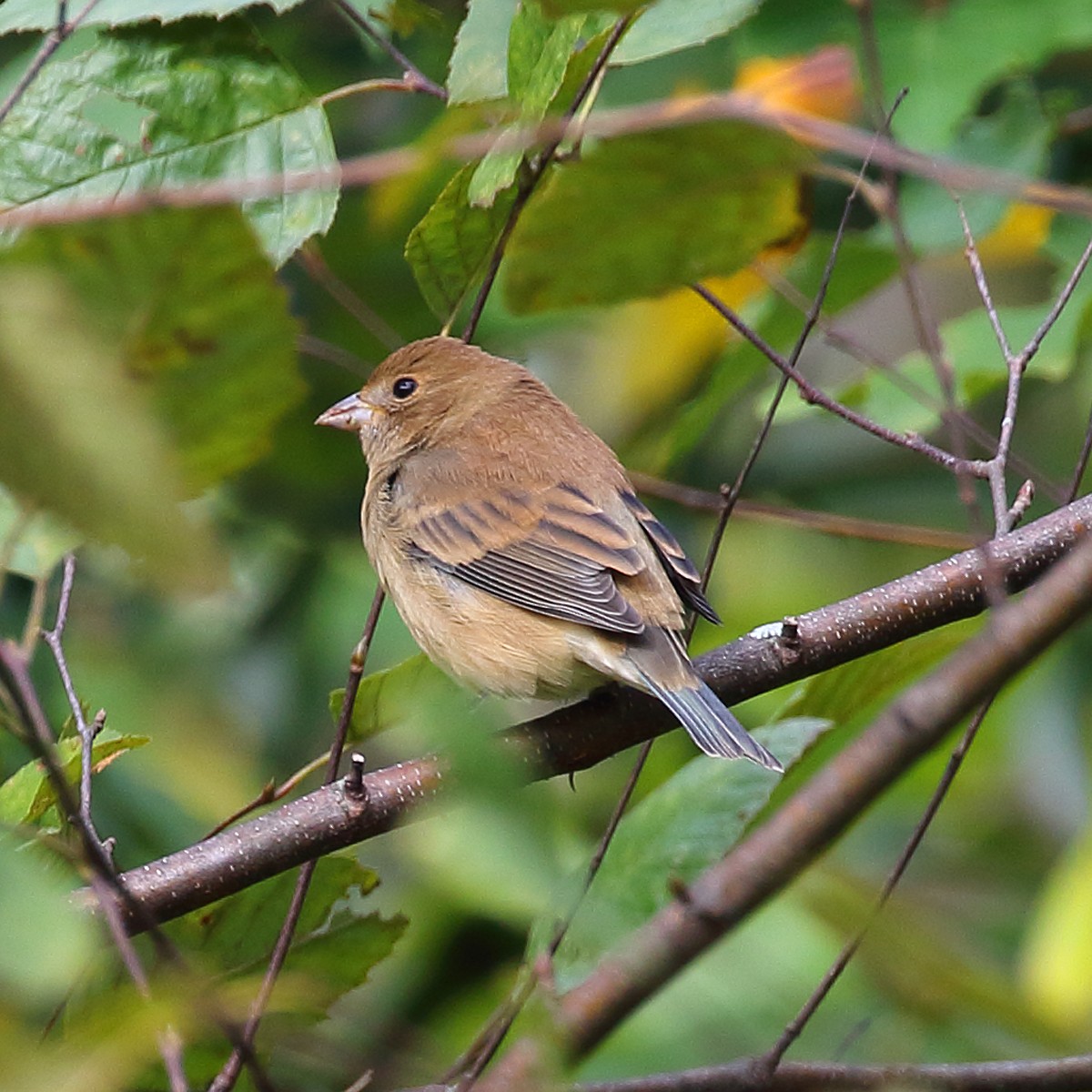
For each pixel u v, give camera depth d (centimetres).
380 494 1145
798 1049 1032
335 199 899
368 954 865
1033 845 1405
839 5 1138
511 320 1448
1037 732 1402
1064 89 1282
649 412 1504
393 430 1195
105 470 423
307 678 1366
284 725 1351
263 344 500
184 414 512
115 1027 491
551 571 1038
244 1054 536
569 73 858
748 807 833
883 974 937
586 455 1119
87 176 904
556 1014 491
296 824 822
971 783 1462
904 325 1447
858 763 497
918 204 1149
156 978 714
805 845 495
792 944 1083
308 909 861
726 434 1480
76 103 912
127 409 427
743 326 901
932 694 501
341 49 1387
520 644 1037
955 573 919
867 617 921
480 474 1101
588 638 998
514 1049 495
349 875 859
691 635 995
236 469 534
